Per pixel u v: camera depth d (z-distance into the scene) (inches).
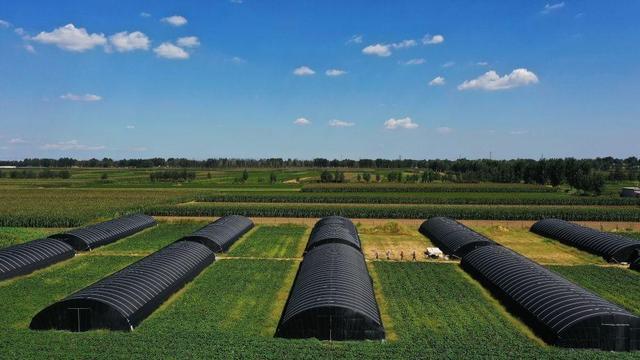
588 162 6003.9
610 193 5201.8
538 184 6323.8
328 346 1073.5
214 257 1924.2
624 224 3056.1
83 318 1177.4
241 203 4087.1
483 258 1720.0
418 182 6801.2
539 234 2662.4
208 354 1007.6
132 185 6235.2
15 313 1304.1
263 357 1000.9
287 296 1464.1
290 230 2721.5
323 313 1146.0
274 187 5851.4
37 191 5300.2
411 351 1041.5
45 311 1179.9
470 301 1433.3
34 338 1101.7
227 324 1226.0
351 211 3292.3
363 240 2463.1
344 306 1146.0
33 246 1870.1
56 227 2942.9
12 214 3211.1
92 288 1298.0
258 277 1670.8
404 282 1622.8
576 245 2263.8
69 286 1569.9
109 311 1175.0
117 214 3304.6
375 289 1546.5
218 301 1408.7
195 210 3319.4
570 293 1255.5
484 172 7096.5
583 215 3169.3
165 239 2418.8
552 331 1125.1
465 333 1180.5
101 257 2001.7
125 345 1058.1
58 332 1152.2
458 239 2098.9
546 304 1224.8
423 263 1913.1
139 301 1258.0
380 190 5334.6
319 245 1910.7
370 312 1183.6
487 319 1285.7
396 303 1407.5
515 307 1328.7
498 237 2578.7
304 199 4185.5
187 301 1406.3
